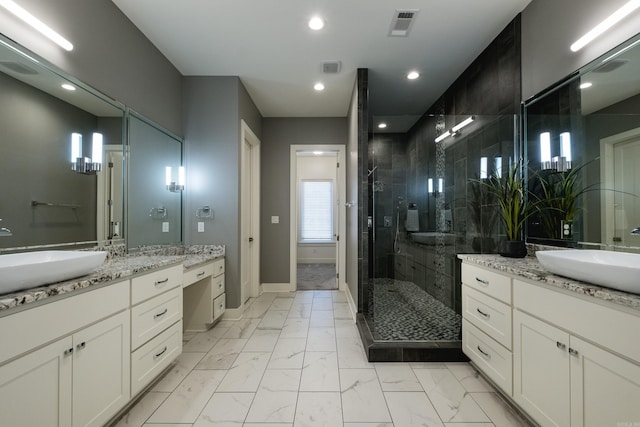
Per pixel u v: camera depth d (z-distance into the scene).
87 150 1.73
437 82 3.02
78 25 1.63
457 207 2.88
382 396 1.60
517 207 1.83
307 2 1.87
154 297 1.63
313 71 2.78
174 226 2.71
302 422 1.40
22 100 1.35
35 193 1.42
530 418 1.35
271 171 3.97
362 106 2.71
